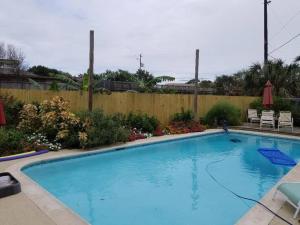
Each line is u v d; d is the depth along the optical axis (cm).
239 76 2688
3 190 446
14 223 359
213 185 637
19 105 930
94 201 536
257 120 1534
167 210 498
